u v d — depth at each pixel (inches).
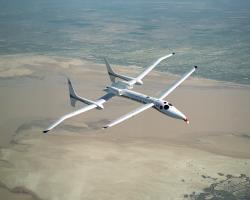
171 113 2898.6
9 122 4643.2
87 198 3075.8
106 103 5216.5
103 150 3870.6
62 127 4498.0
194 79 6412.4
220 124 4658.0
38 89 5856.3
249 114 4963.1
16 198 3093.0
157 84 6107.3
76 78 6397.6
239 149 4001.0
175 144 4072.3
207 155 3796.8
